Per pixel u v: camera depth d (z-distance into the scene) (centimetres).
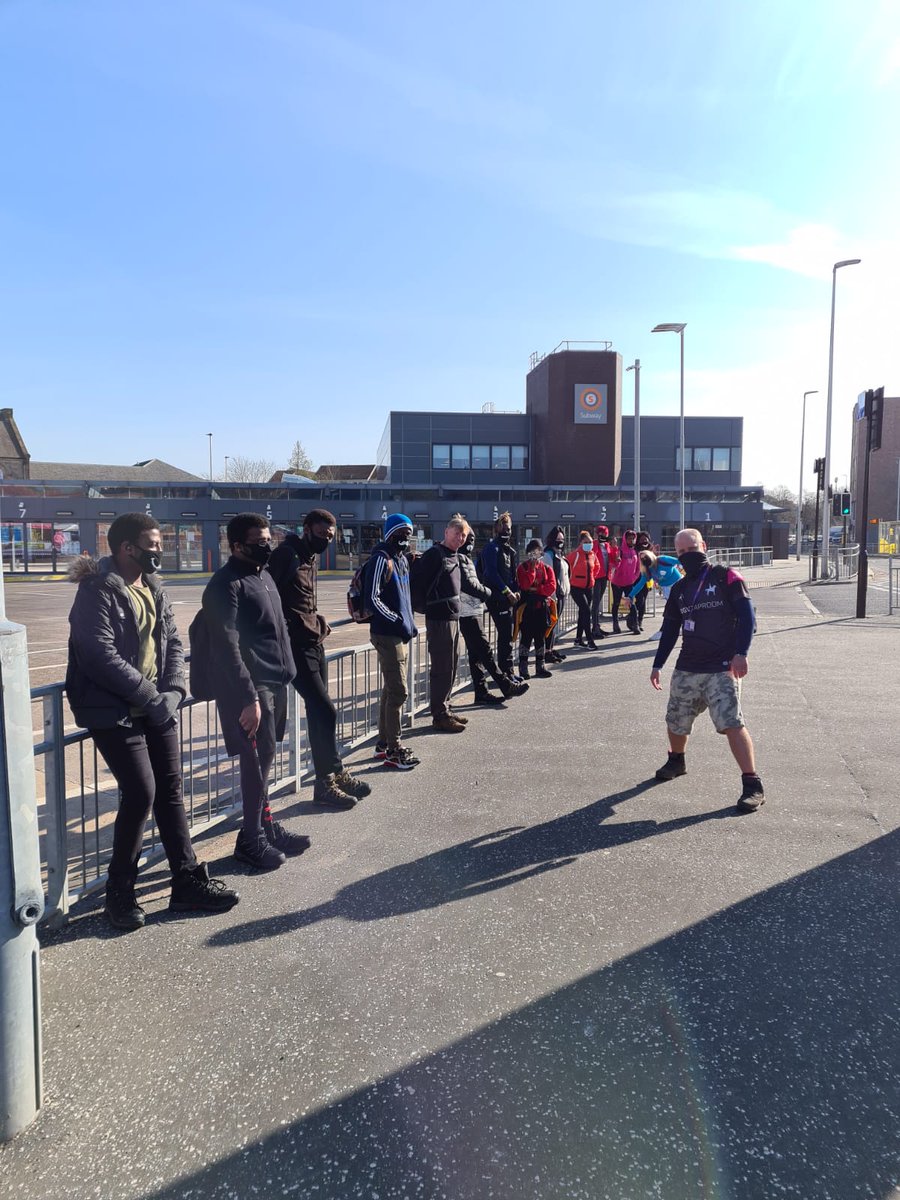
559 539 1109
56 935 331
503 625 823
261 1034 261
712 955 306
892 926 329
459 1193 196
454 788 517
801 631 1353
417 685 737
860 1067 242
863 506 1538
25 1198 197
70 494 3775
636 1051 250
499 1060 246
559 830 441
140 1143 215
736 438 5106
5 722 218
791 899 353
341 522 3972
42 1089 233
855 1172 202
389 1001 278
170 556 3797
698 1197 194
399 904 353
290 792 520
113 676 309
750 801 467
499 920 336
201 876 354
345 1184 200
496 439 5034
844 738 635
